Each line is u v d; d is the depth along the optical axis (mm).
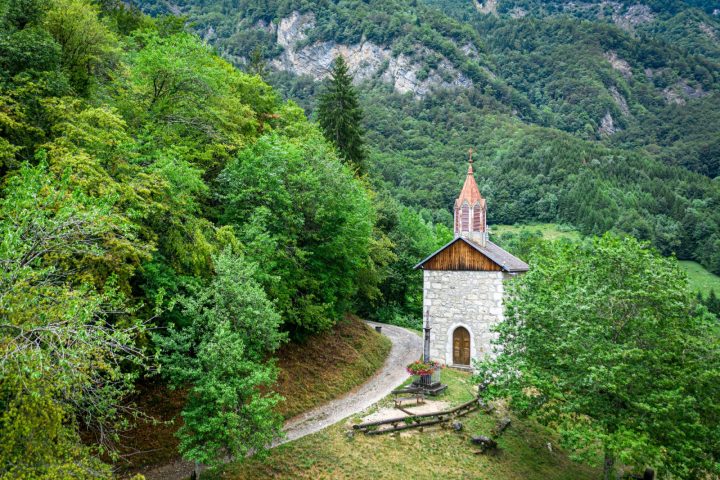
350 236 25016
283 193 21906
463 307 27344
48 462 8836
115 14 36406
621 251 17469
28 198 9664
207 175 23234
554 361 18375
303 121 37344
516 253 70125
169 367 13617
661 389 16406
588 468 21156
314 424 19453
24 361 8109
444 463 17859
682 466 15781
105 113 15156
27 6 16922
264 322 15164
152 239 15539
